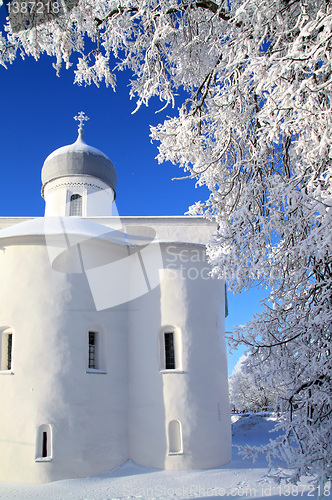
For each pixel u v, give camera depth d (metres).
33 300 13.45
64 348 13.20
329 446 6.35
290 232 7.02
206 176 8.72
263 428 20.67
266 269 7.16
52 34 7.64
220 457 13.77
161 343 14.57
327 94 6.64
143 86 8.52
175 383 13.89
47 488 11.53
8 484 11.80
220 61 7.74
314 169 6.45
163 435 13.44
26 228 14.26
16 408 12.50
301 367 7.07
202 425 13.72
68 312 13.58
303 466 6.20
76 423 12.70
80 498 10.80
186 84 9.16
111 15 8.12
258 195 7.57
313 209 5.98
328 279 6.68
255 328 6.98
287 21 6.76
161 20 7.93
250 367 7.00
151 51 8.21
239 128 8.01
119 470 12.97
